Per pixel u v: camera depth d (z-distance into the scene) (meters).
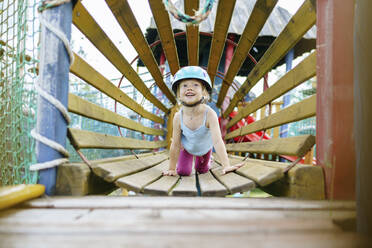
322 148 1.62
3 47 2.18
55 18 1.65
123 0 2.35
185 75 2.58
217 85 8.70
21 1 1.72
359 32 1.28
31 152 1.64
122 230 0.95
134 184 1.65
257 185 1.66
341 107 1.42
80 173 1.56
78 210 1.24
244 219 1.10
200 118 2.73
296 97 10.27
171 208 1.27
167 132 7.74
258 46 9.36
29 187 1.40
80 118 6.43
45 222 1.04
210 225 1.02
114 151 8.45
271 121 2.88
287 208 1.30
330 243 0.88
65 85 1.68
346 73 1.39
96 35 2.19
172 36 3.80
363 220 1.15
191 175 2.86
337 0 1.52
